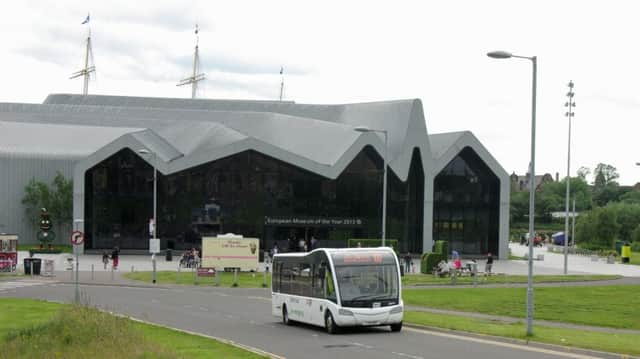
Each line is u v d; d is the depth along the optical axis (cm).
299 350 2447
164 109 11000
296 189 8956
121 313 3619
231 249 6247
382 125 9506
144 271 6638
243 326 3259
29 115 11019
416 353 2338
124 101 11606
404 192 9231
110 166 8856
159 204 8869
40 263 6203
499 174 9456
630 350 2303
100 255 8694
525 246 14188
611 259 8850
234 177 8912
